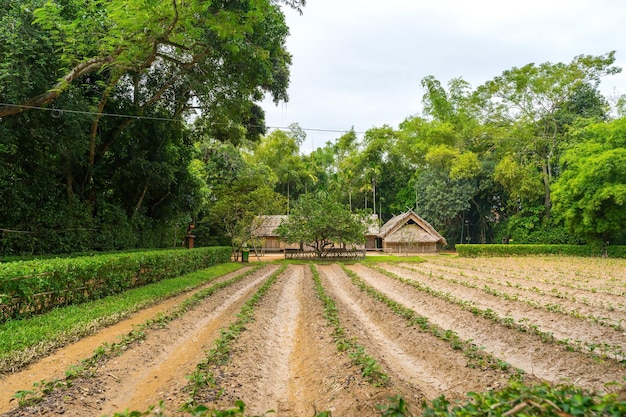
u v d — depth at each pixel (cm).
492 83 4416
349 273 2294
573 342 844
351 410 495
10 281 883
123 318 1012
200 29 1323
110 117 2033
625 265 2745
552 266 2734
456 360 721
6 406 500
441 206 4912
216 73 1870
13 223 1684
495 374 626
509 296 1350
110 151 2247
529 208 4359
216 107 2084
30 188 1781
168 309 1116
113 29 1284
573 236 3984
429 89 5453
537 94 4244
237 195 3394
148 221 2659
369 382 551
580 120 3969
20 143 1705
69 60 1400
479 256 4006
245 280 2014
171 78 2059
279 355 827
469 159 4575
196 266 2308
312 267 2859
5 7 1390
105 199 2319
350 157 6456
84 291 1153
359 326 998
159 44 1555
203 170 3928
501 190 4903
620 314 1073
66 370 595
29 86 1372
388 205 6425
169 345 820
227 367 650
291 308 1343
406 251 4797
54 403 501
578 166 3516
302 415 536
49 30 1438
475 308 1117
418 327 958
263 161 6175
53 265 1020
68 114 1611
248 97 2150
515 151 4509
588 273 2241
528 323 1022
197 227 4000
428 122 5641
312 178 6525
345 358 681
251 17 1264
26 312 945
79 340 803
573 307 1176
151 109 2245
